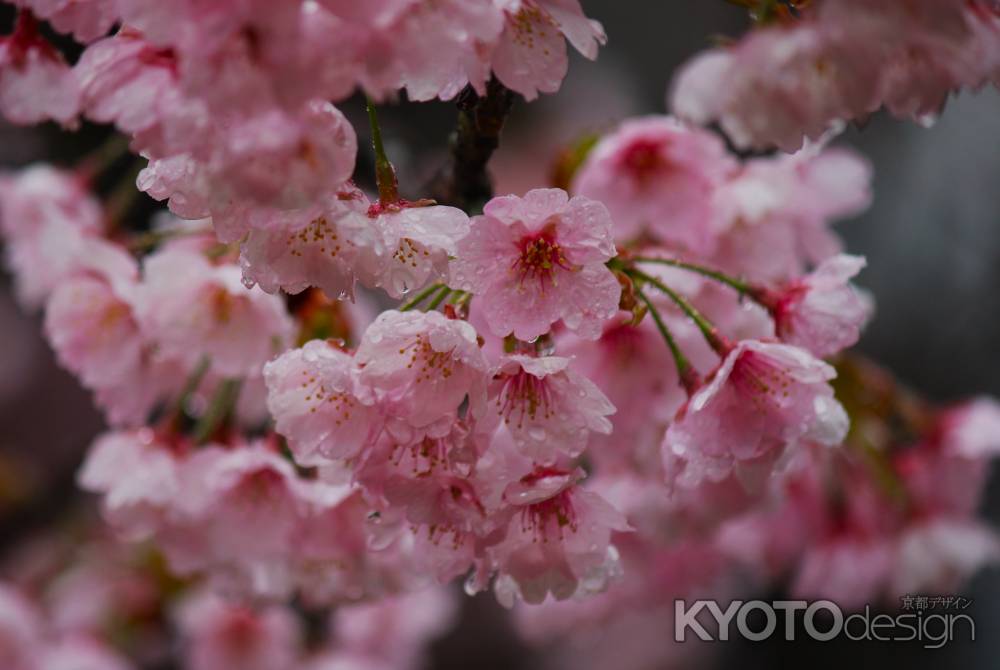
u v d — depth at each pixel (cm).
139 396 61
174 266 58
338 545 58
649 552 68
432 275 52
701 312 57
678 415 54
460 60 50
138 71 50
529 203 51
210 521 58
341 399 52
